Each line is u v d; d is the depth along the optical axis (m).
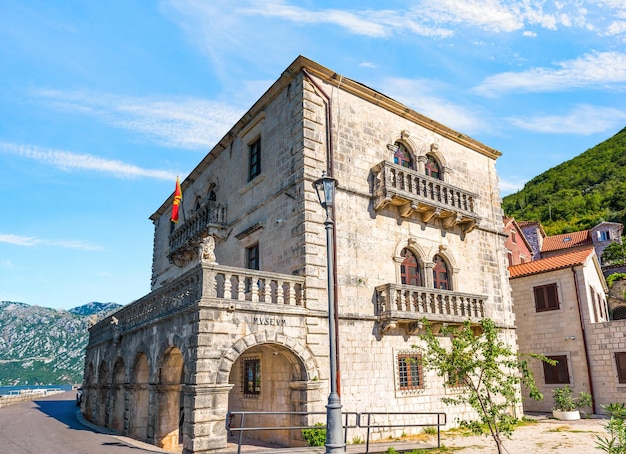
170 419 17.31
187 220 25.25
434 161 23.05
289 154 18.77
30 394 49.69
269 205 19.69
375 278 18.64
